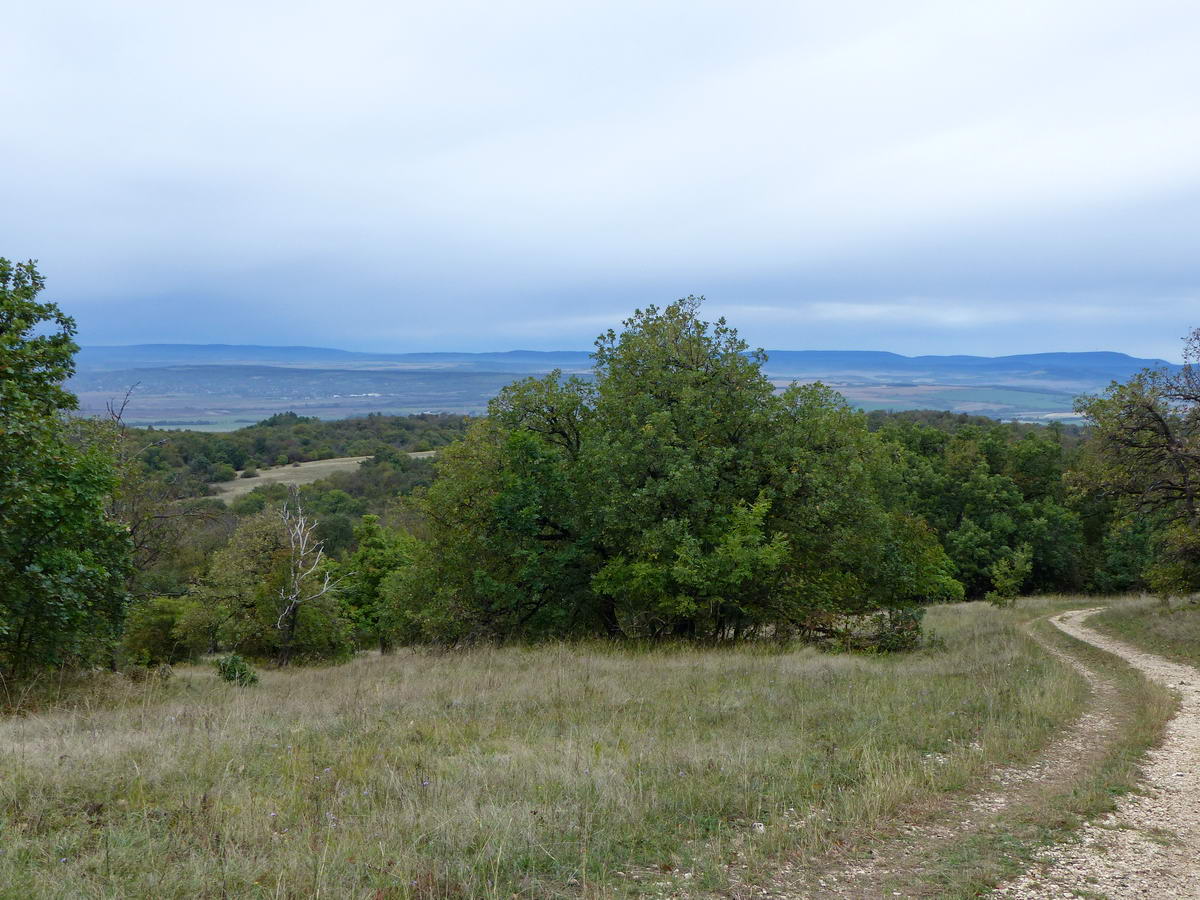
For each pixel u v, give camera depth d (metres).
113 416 22.77
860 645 21.91
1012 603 40.66
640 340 24.94
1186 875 5.78
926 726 10.31
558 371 26.62
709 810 6.62
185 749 8.07
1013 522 56.34
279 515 36.41
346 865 5.07
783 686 13.57
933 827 6.59
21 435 13.42
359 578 44.25
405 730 9.67
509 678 14.90
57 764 7.02
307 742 8.85
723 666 16.47
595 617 26.44
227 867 4.87
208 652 41.62
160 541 24.05
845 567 25.16
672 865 5.50
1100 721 11.73
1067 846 6.27
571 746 8.26
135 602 19.59
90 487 15.12
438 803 6.36
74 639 15.11
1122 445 26.14
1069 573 58.91
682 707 11.58
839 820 6.57
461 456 26.17
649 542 21.33
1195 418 25.00
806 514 23.30
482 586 23.62
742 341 25.19
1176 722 11.92
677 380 24.23
